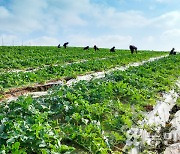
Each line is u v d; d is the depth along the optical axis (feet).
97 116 29.45
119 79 48.42
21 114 27.91
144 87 44.06
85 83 42.57
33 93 43.91
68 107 30.45
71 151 22.03
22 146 21.50
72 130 25.14
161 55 141.79
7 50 128.36
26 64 79.36
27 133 22.52
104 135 25.54
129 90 38.45
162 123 32.91
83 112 29.07
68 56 107.96
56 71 63.77
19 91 45.83
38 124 23.93
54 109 31.35
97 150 22.61
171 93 45.37
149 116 33.30
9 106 30.63
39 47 168.35
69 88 38.60
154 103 37.32
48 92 38.73
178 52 167.22
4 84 49.39
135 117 31.99
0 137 22.15
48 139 22.38
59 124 27.86
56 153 20.92
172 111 38.50
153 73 57.00
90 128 25.05
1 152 19.36
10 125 23.62
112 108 32.65
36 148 21.39
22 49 140.67
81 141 23.75
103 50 167.73
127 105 34.35
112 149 24.29
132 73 54.03
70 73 63.57
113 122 28.32
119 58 102.47
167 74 59.82
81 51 148.66
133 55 122.11
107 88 38.40
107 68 76.18
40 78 56.59
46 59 92.02
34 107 29.68
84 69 70.33
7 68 72.02
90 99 34.50
